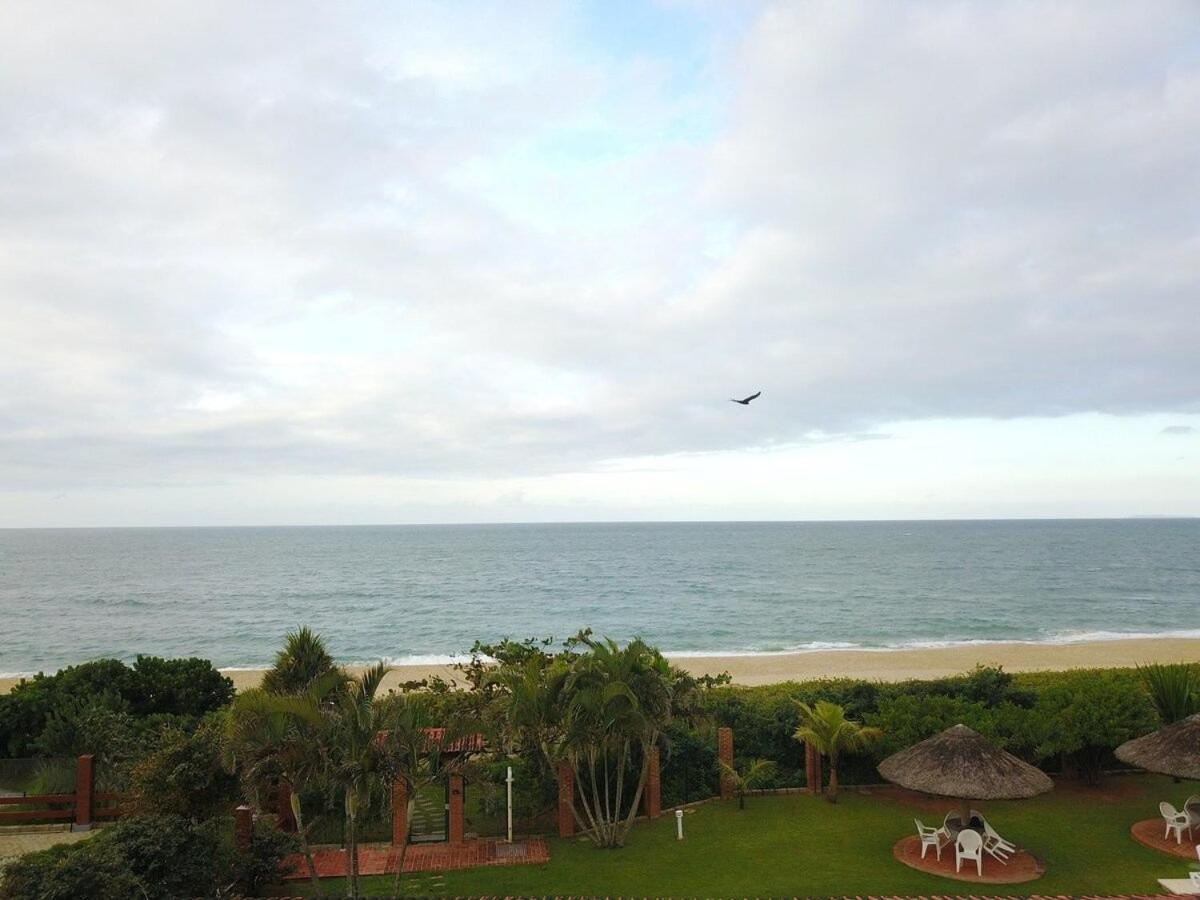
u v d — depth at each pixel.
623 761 17.00
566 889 14.54
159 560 161.12
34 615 78.12
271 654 57.91
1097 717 19.36
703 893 14.24
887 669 47.44
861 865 15.45
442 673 47.59
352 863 12.96
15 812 17.30
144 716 23.05
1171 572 122.81
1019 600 87.69
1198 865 15.07
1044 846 16.20
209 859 13.14
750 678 44.47
